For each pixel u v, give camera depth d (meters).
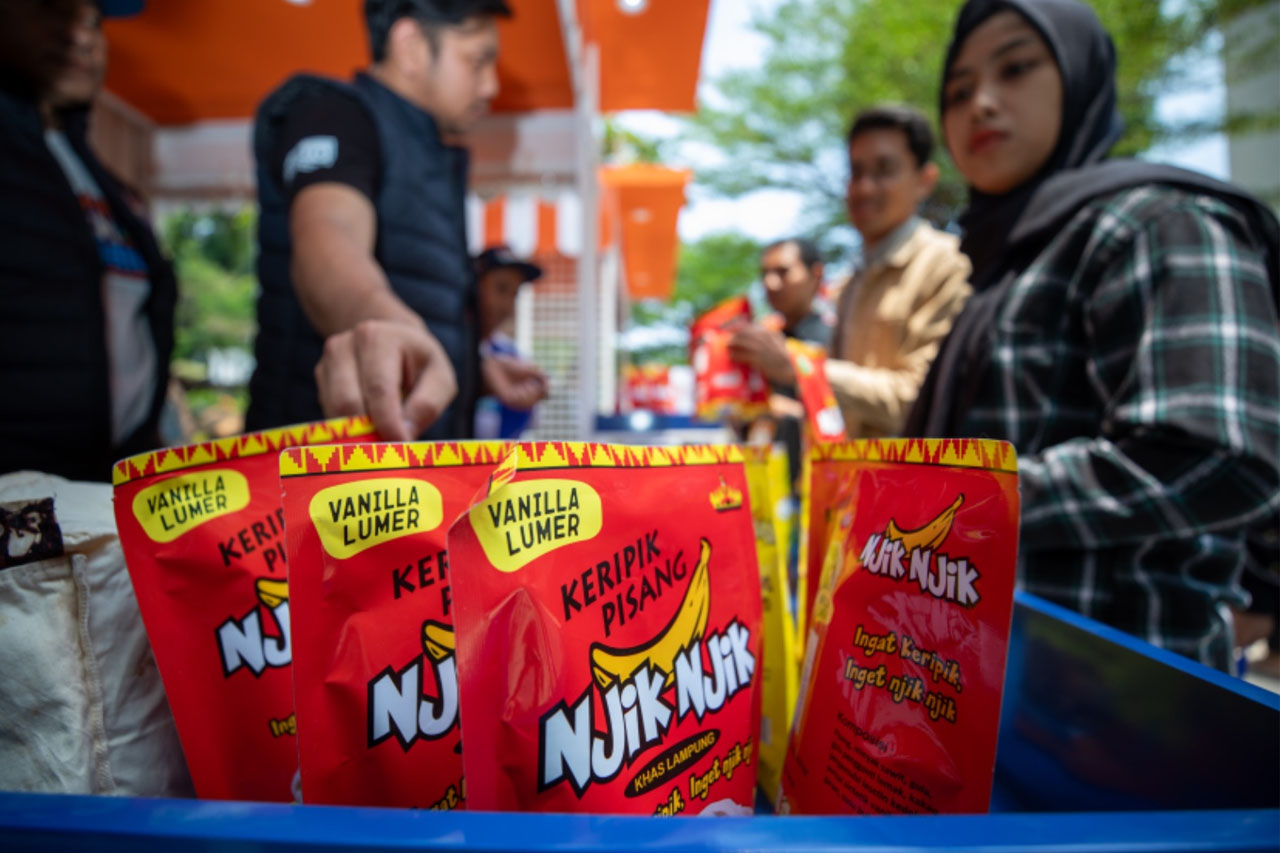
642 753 0.34
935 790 0.34
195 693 0.38
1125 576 0.74
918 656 0.36
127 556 0.37
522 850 0.21
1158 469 0.68
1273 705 0.33
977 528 0.34
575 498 0.34
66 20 1.04
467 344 1.26
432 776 0.34
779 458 0.65
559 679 0.31
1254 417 0.66
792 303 2.66
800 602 0.56
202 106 3.08
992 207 1.03
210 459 0.40
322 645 0.33
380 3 1.18
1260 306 0.71
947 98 1.08
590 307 3.04
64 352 1.02
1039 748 0.49
